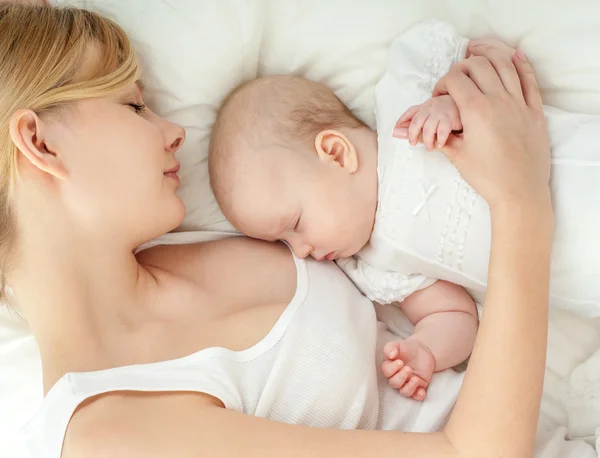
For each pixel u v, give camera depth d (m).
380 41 1.11
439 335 1.05
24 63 0.91
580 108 1.03
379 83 1.09
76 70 0.93
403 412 0.98
